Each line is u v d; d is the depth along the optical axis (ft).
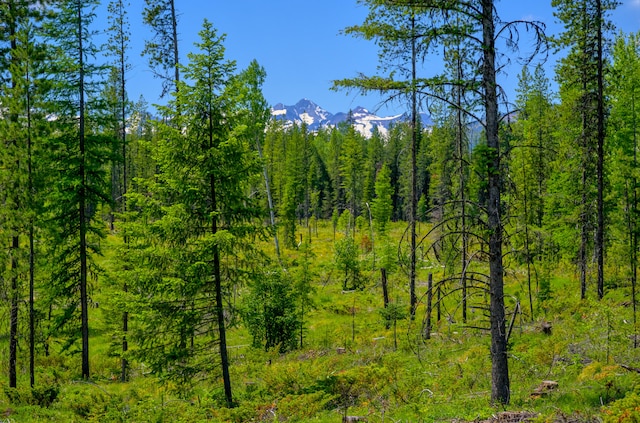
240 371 57.72
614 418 23.88
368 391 45.39
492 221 32.17
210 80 45.06
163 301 45.50
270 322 75.10
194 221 45.60
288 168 246.27
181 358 46.29
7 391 52.95
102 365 78.89
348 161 250.98
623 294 71.82
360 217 217.77
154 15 81.05
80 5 59.88
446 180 69.46
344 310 103.30
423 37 32.09
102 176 65.77
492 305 33.32
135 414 39.70
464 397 39.32
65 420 45.57
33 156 57.06
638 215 68.59
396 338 73.41
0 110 56.90
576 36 70.85
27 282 61.87
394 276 112.27
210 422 39.50
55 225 61.62
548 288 81.71
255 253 47.85
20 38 56.44
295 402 40.91
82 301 64.44
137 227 44.68
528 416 29.78
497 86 31.86
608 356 44.37
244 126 44.50
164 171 46.01
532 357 47.29
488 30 31.76
